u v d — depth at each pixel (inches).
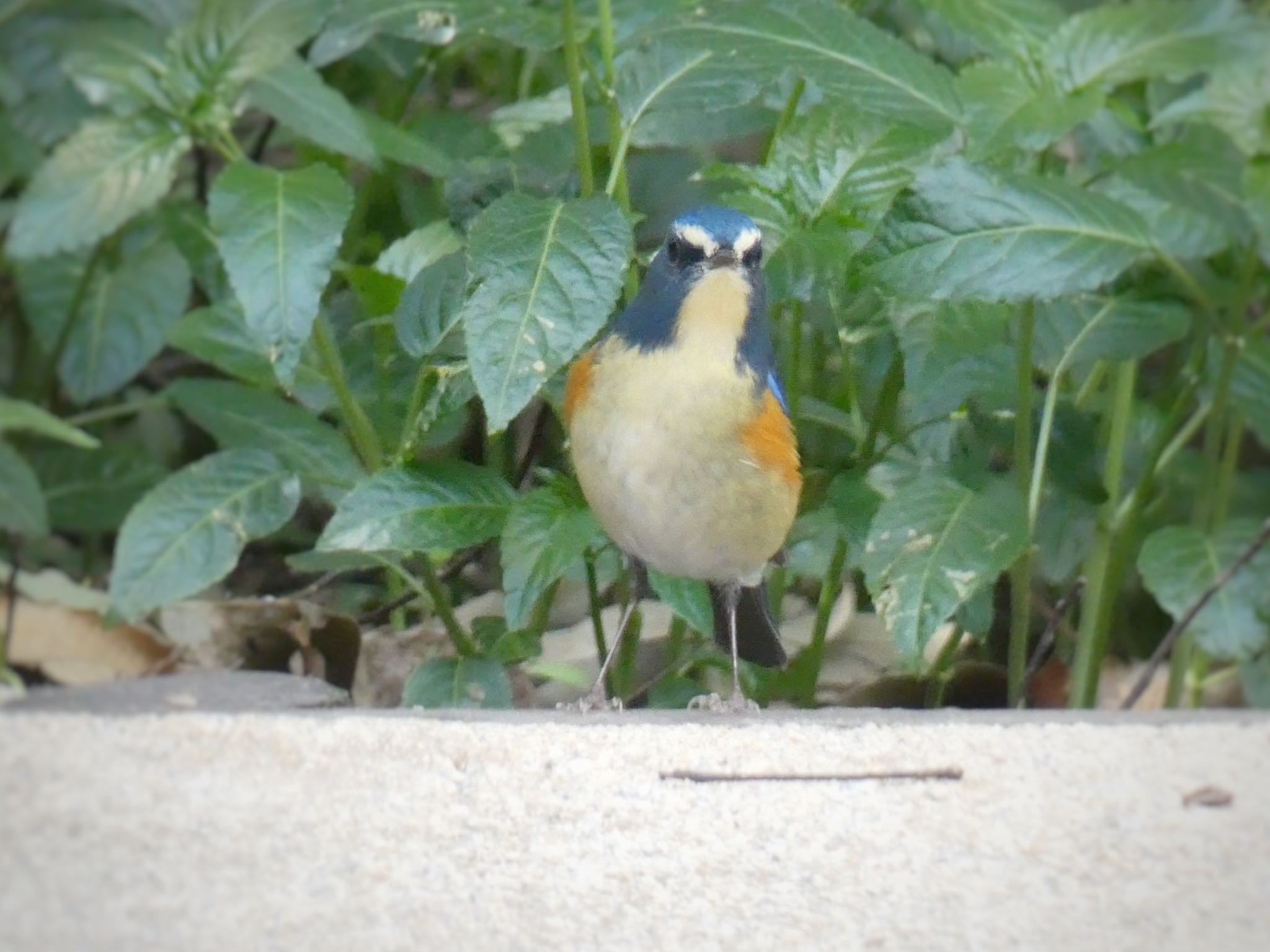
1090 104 376.5
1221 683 553.9
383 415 420.8
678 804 295.6
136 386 614.5
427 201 488.7
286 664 471.2
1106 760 311.3
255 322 353.4
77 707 321.4
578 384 370.9
